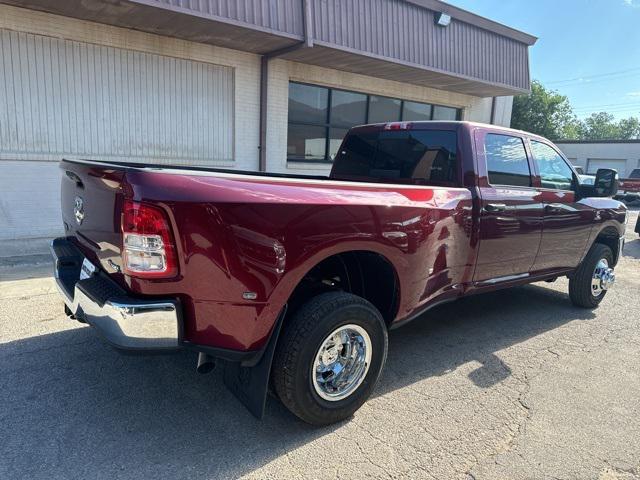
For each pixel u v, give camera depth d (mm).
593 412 3256
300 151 10539
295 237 2617
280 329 2688
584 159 36156
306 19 8180
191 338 2506
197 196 2348
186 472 2490
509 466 2652
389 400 3324
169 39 8227
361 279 3385
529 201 4363
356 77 10812
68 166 3166
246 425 2939
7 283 5578
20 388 3250
